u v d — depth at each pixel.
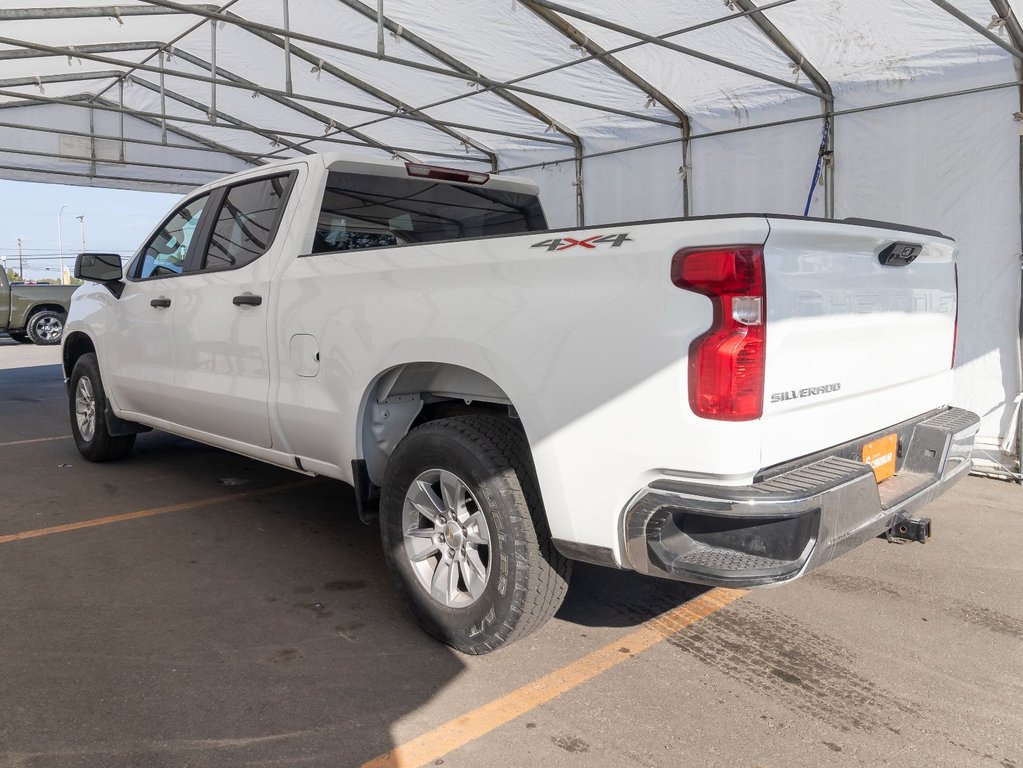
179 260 4.53
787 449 2.36
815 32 5.80
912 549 4.10
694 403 2.21
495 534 2.71
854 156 6.37
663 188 8.05
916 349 3.11
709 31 6.12
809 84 6.55
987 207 5.65
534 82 7.81
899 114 6.06
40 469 5.61
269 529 4.31
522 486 2.69
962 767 2.28
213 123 9.10
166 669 2.77
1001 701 2.64
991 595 3.51
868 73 6.12
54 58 9.07
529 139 9.13
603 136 8.61
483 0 6.54
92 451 5.66
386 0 6.78
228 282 3.95
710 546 2.32
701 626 3.19
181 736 2.37
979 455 5.70
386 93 9.06
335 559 3.87
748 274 2.18
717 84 7.02
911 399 3.10
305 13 7.46
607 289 2.37
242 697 2.60
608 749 2.35
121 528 4.30
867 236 2.63
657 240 2.28
